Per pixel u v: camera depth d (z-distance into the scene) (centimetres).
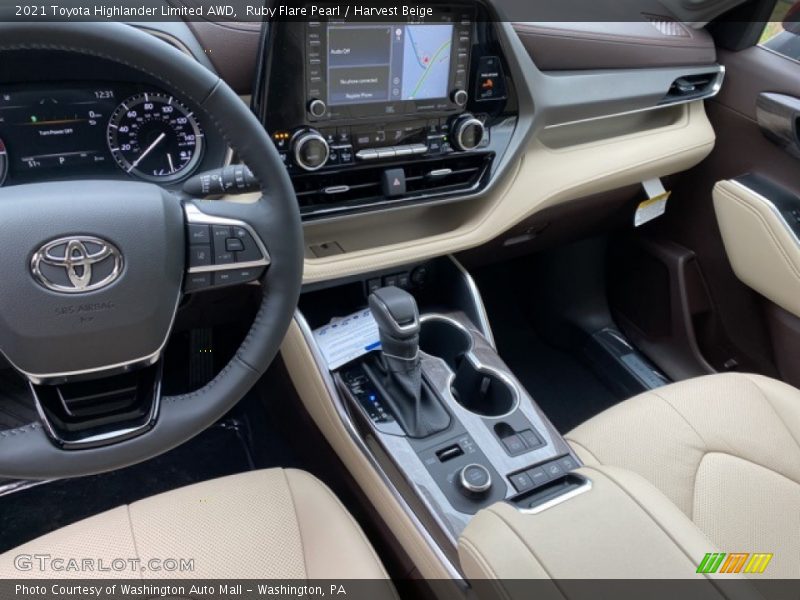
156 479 153
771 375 162
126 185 77
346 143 117
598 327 187
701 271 171
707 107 163
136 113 100
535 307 197
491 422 116
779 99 145
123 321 76
